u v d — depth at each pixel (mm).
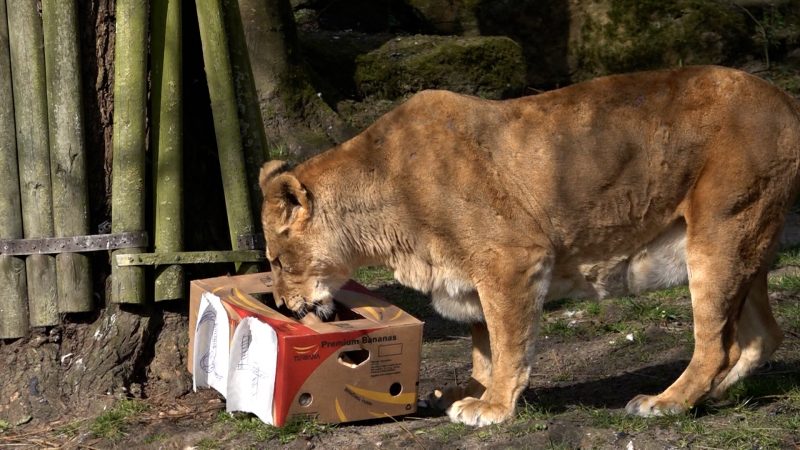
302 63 16891
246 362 7996
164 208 8812
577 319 10922
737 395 8336
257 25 16375
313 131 16469
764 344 8477
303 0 19688
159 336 9039
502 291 7836
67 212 8742
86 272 8820
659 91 7918
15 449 8227
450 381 9336
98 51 8789
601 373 9445
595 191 7906
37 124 8695
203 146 9359
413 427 7965
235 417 8273
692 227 7828
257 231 9133
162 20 8742
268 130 16250
